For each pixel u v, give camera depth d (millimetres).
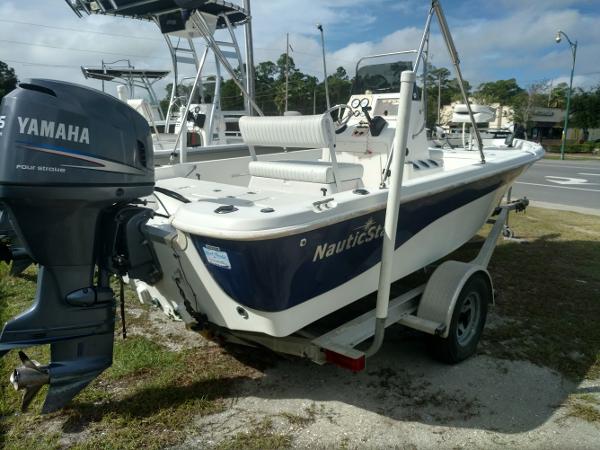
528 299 4121
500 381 2859
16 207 1947
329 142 2596
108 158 2031
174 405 2584
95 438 2320
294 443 2303
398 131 2162
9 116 1917
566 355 3180
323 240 2201
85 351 2160
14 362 2988
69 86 2021
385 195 2502
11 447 2252
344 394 2719
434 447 2285
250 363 3035
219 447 2268
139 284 2734
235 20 6059
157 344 3271
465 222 3732
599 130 46781
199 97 8367
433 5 2605
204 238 2074
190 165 3562
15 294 4047
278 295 2127
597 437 2359
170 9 3980
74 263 2088
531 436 2367
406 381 2857
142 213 2273
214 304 2350
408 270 3129
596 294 4246
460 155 4289
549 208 9047
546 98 46969
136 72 10891
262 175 2971
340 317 3340
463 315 3145
